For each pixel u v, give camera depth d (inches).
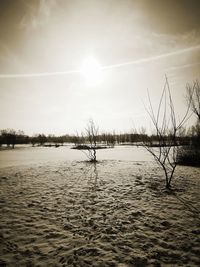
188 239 148.9
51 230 167.8
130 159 775.1
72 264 122.2
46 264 122.5
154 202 237.5
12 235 159.5
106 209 215.9
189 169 491.8
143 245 142.0
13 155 1046.4
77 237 155.6
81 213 205.5
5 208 222.4
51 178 391.9
